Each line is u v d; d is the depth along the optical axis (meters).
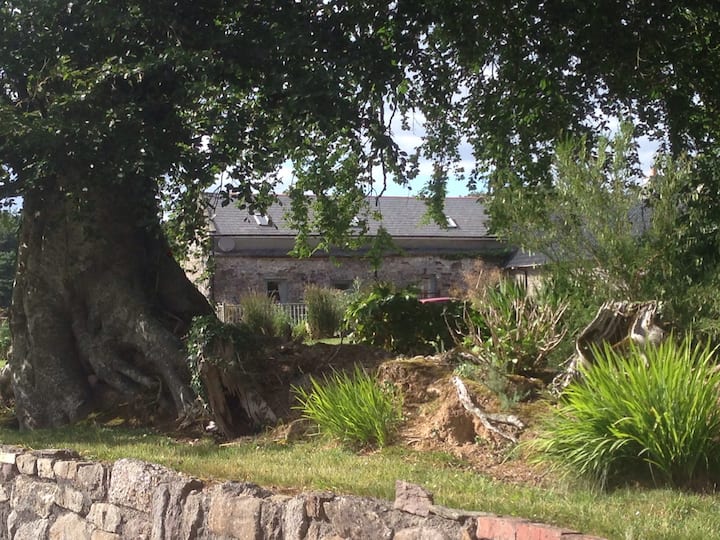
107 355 12.11
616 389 6.39
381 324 12.38
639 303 8.67
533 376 9.27
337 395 8.90
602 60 12.47
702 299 9.81
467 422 8.24
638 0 12.25
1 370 13.87
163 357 11.56
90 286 12.45
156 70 10.93
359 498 5.29
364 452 8.30
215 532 6.07
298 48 10.83
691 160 11.30
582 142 10.93
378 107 11.91
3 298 52.44
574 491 6.16
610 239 10.34
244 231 33.53
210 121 11.12
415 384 9.20
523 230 11.11
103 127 10.81
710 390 6.26
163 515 6.51
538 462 6.84
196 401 10.76
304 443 9.05
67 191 11.77
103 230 12.47
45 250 12.52
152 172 11.15
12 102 11.76
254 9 11.38
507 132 13.27
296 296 34.00
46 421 12.17
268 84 10.92
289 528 5.53
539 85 12.62
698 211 10.92
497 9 12.15
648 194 10.80
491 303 10.34
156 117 11.72
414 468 7.28
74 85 11.27
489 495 6.02
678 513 5.34
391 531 4.95
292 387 10.10
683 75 13.16
